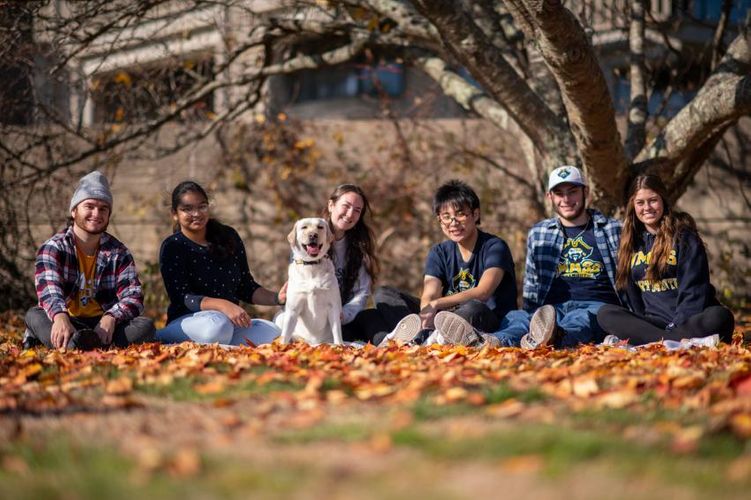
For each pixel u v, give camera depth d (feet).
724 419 8.61
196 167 39.96
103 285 19.16
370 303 33.65
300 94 49.70
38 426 9.20
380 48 36.99
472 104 31.45
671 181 27.35
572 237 20.20
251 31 33.35
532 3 19.84
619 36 38.68
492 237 20.26
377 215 38.40
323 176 39.34
